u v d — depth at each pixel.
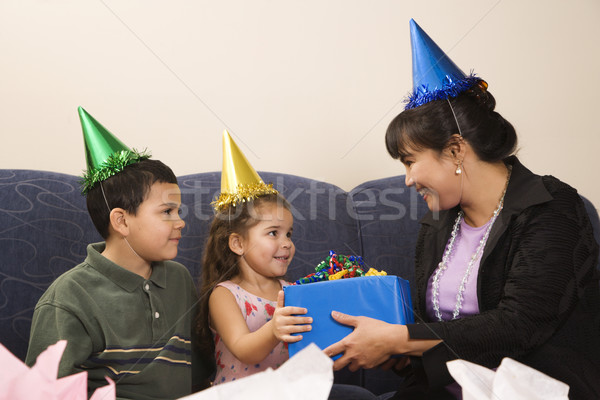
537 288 0.90
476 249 1.06
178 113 1.74
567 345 0.92
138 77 1.72
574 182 1.82
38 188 1.36
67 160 1.67
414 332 0.89
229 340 1.14
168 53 1.75
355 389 1.21
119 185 1.13
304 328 0.93
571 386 0.89
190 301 1.24
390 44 1.85
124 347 1.06
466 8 1.86
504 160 1.09
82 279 1.08
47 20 1.68
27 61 1.66
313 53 1.82
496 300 0.99
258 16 1.80
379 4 1.85
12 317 1.25
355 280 0.96
